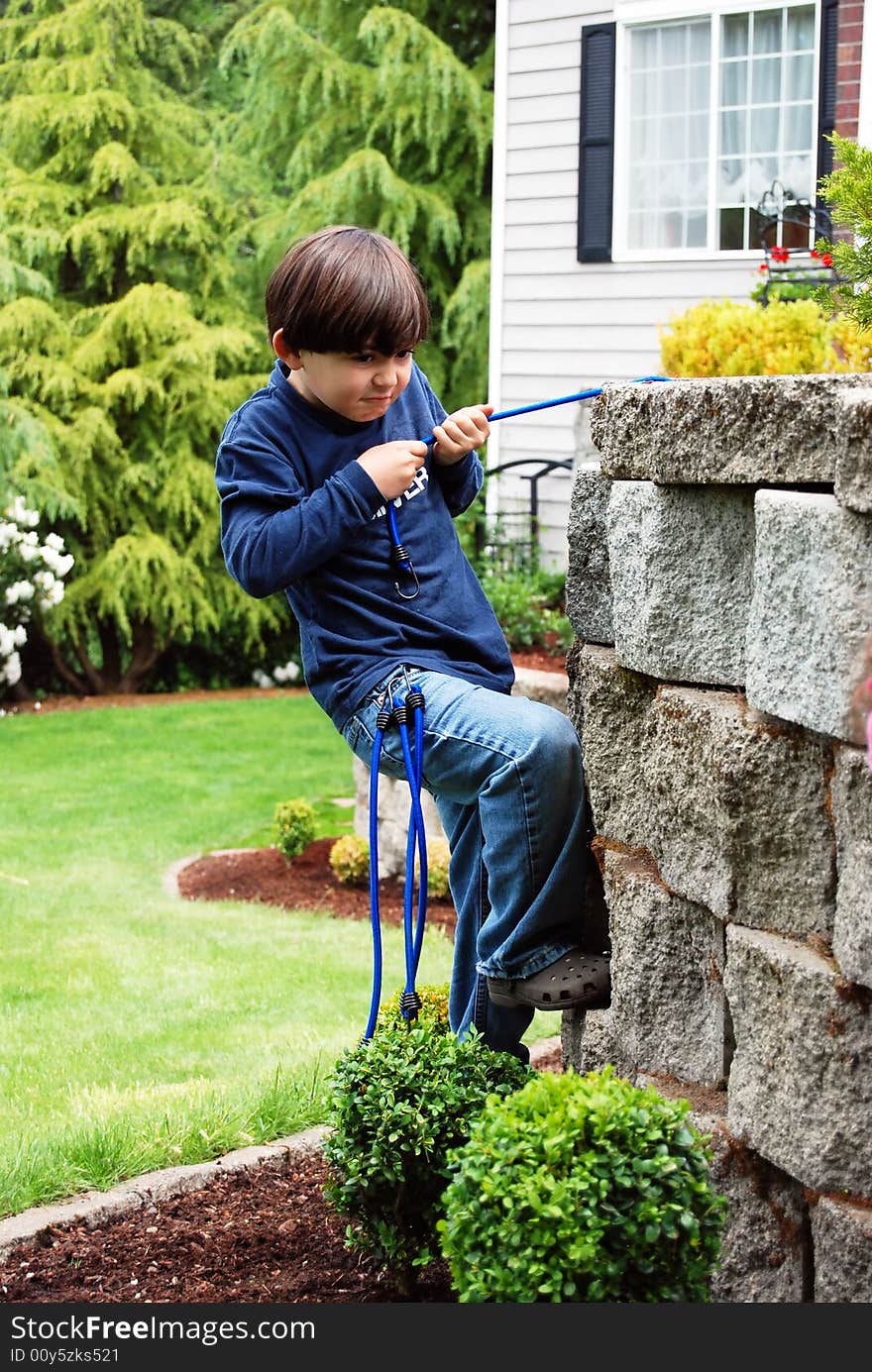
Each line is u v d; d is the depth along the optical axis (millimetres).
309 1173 2996
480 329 13914
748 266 9148
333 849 6777
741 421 2139
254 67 14719
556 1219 1879
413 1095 2334
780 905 2105
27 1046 4359
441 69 13789
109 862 7238
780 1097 2051
